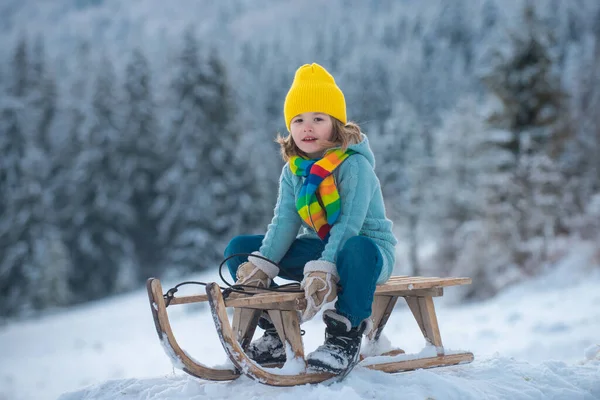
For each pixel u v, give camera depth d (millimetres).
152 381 2902
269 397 2469
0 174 33406
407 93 66500
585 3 83062
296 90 2945
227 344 2438
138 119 36500
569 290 14062
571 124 22125
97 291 33406
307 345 9828
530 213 20234
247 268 2857
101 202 33906
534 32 21281
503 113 21422
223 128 32156
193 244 30375
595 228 19141
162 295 2557
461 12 104000
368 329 2711
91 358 14352
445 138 32344
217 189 30844
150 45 98812
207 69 32562
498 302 15180
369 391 2566
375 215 2906
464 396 2609
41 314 30844
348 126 2959
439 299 22562
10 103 34219
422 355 2975
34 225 32812
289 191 3043
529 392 2783
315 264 2633
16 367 13828
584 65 44906
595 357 3477
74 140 36469
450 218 30797
